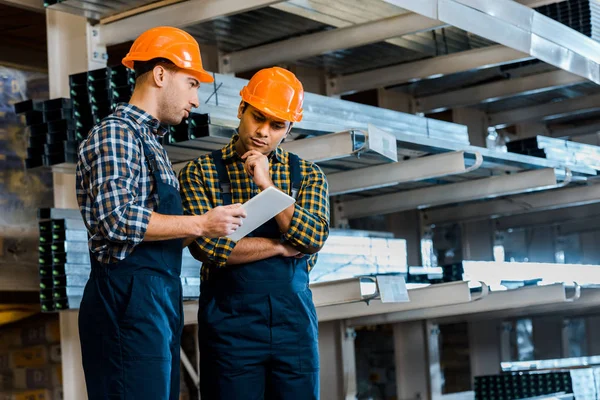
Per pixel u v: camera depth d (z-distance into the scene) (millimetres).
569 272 5898
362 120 4969
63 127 4137
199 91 4129
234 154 3152
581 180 6367
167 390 2697
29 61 6023
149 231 2627
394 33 4875
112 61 6832
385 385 7270
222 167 3152
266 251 3023
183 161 4645
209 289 3105
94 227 2701
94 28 4574
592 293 6168
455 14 4660
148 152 2754
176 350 2801
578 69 5727
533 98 7090
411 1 4371
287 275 3066
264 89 3076
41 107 4188
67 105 4152
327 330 6223
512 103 7230
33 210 5141
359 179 5285
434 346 6895
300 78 6090
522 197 6812
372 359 7383
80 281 4105
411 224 7117
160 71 2828
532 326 8742
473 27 4789
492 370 7750
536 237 8656
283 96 3078
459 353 7793
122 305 2660
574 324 8961
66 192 4648
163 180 2771
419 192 6168
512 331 8227
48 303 4137
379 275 4281
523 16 5184
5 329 5535
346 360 6156
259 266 3041
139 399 2637
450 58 5656
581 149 6102
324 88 6156
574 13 6059
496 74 6355
